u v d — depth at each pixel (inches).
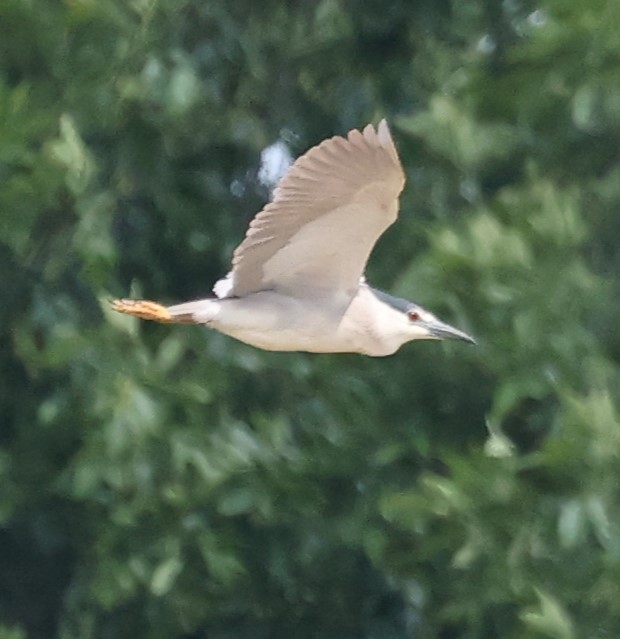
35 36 537.6
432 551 517.3
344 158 381.7
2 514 544.7
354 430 545.3
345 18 582.9
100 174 552.4
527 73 553.3
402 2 583.5
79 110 539.8
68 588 582.9
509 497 502.3
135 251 571.8
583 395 517.3
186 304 417.4
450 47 587.8
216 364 538.0
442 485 502.6
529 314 517.3
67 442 553.3
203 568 544.4
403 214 562.9
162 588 517.3
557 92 552.7
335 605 560.1
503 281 517.0
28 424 555.5
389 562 544.7
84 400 518.3
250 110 582.9
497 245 511.2
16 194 514.0
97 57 538.0
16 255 539.5
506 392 513.3
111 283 533.6
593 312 542.6
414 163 569.3
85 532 561.0
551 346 516.4
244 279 414.6
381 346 437.1
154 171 564.4
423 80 583.5
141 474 515.5
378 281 557.9
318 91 590.6
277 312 416.2
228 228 577.9
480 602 514.0
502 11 590.9
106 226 526.9
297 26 583.5
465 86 558.6
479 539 504.4
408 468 552.4
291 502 534.0
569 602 505.0
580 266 522.3
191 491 523.2
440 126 538.6
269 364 541.6
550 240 518.9
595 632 506.3
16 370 561.0
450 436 553.3
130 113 551.2
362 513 538.6
